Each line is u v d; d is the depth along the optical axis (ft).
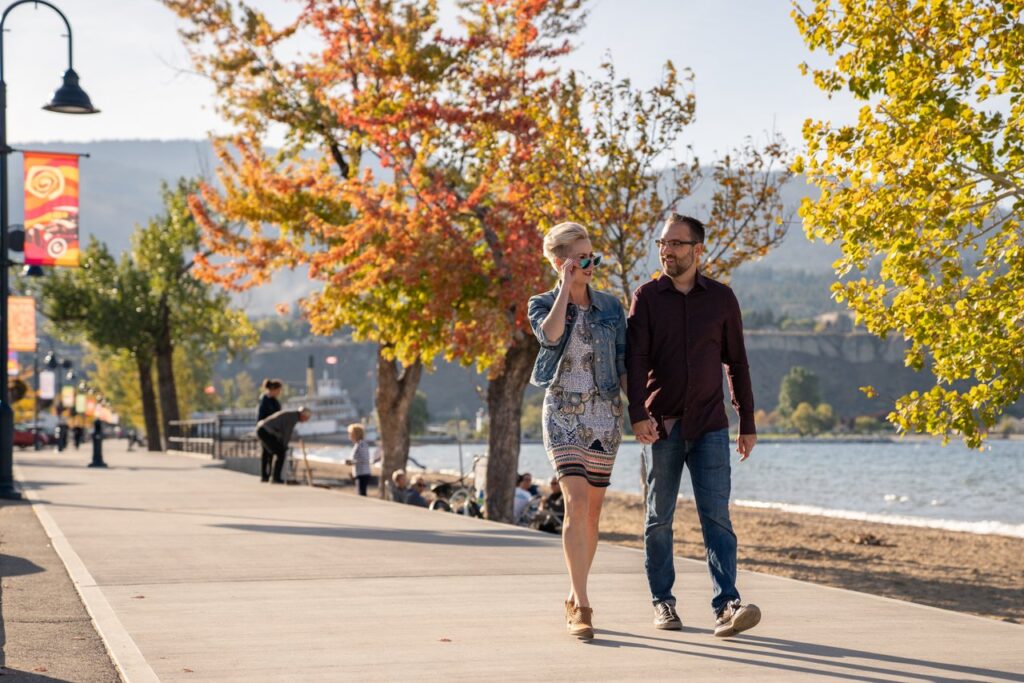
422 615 42.73
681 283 39.37
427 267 111.86
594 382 38.83
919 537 144.77
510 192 112.98
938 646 36.96
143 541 68.74
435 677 32.37
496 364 114.11
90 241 357.82
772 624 41.06
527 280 108.78
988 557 119.96
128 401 593.83
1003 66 69.05
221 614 42.93
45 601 46.88
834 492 325.62
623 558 60.80
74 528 77.10
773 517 175.42
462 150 127.85
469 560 59.41
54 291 352.49
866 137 69.82
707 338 38.88
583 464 38.63
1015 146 67.51
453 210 114.73
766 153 105.91
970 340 68.85
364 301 131.23
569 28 124.16
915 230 70.28
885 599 47.16
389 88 128.16
